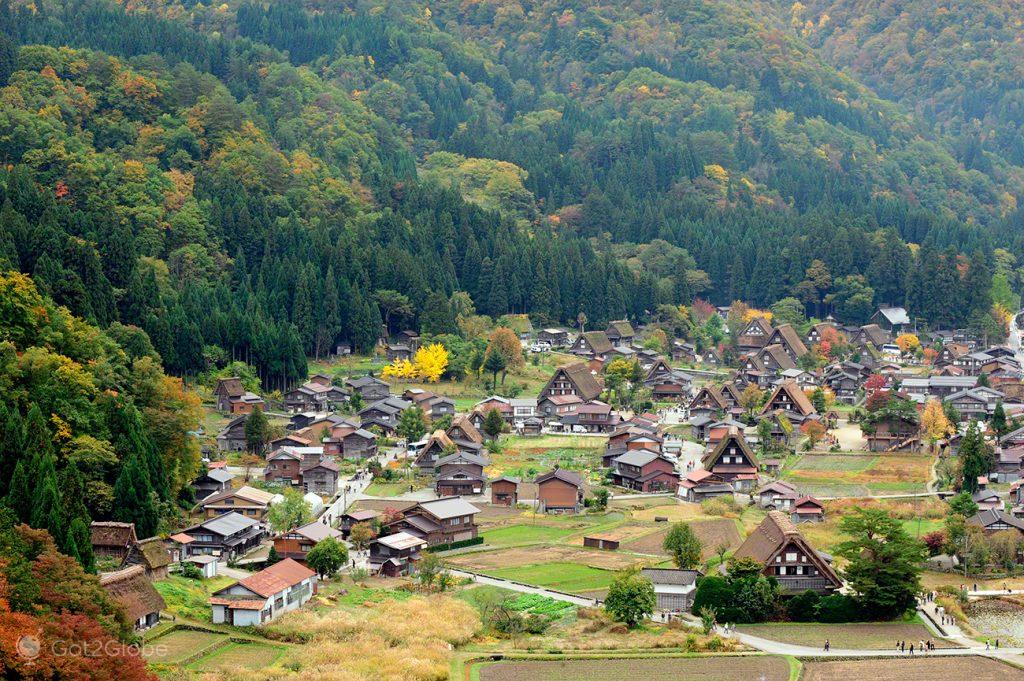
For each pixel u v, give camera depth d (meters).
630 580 117.56
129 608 102.44
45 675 81.19
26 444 119.44
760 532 129.62
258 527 142.38
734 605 117.25
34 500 109.00
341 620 110.31
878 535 128.00
